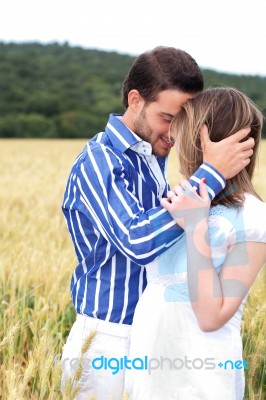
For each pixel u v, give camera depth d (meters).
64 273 4.48
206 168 2.25
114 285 2.57
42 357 2.93
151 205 2.68
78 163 2.55
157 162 2.71
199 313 2.19
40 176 17.00
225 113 2.29
